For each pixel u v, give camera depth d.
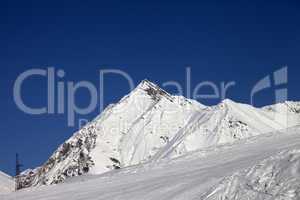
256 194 23.81
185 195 32.78
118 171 59.06
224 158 47.75
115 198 37.62
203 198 26.70
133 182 43.69
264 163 25.83
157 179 42.31
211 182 34.41
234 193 25.03
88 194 42.12
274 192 23.11
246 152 48.81
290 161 24.67
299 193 22.12
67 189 47.28
